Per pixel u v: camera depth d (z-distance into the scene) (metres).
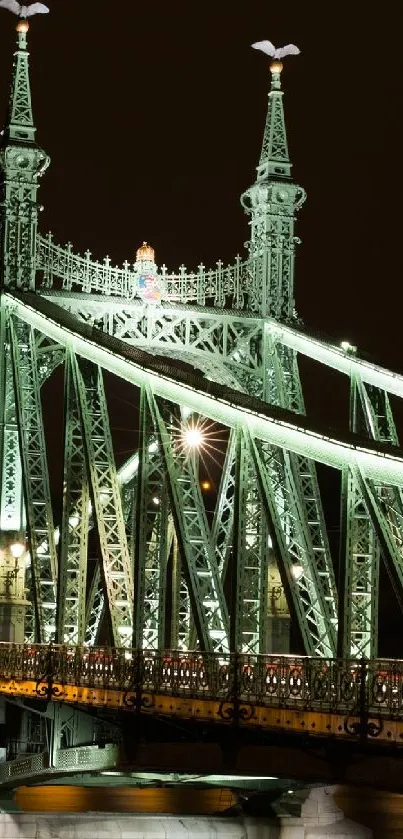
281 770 38.31
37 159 69.38
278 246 70.81
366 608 49.97
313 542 61.31
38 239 68.81
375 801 51.53
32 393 66.69
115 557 58.66
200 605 52.62
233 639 52.50
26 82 70.75
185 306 69.31
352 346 61.81
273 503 50.84
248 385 69.62
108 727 48.78
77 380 61.59
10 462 67.88
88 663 48.72
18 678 53.75
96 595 68.81
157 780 51.16
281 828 52.66
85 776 50.62
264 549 59.28
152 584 58.31
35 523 64.88
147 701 44.19
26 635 68.75
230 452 64.25
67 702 49.88
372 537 49.16
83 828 55.16
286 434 49.62
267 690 38.28
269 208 71.00
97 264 69.62
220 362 69.56
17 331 67.50
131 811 56.38
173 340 69.38
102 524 59.09
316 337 65.88
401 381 58.62
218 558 63.84
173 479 54.75
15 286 68.12
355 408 60.34
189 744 42.66
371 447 44.56
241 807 54.09
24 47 71.06
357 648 49.62
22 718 60.19
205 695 40.97
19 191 69.06
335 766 36.16
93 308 68.56
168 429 56.19
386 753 34.03
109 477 60.25
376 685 34.44
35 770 53.72
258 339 70.06
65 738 52.16
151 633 57.91
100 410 61.75
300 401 69.25
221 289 70.81
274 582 66.62
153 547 58.72
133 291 69.38
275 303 70.19
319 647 55.81
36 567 64.06
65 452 62.91
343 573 45.59
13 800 56.44
